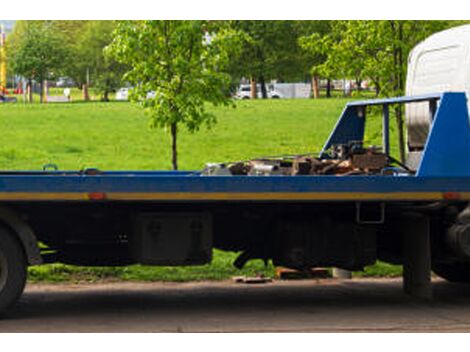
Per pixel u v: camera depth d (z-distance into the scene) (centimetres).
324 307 1120
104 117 3675
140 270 1323
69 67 6562
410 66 1285
